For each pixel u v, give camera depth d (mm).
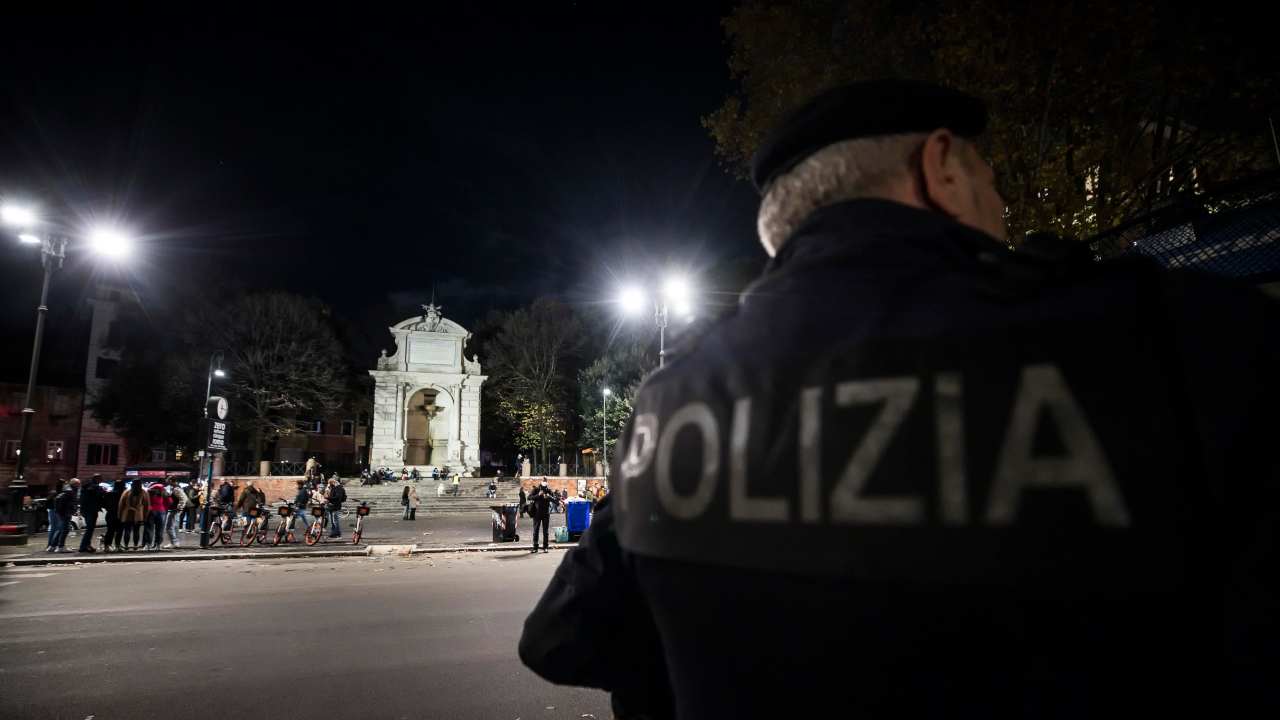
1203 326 590
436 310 48750
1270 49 5496
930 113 998
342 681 5570
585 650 1154
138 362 42719
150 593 10070
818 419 733
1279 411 555
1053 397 596
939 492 626
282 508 18469
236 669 5914
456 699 5141
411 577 11914
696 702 837
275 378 42125
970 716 598
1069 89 6215
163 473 34000
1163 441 544
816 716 687
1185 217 2258
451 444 46906
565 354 50656
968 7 6488
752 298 955
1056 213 6207
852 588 663
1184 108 6105
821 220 956
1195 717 532
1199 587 516
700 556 820
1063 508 564
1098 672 552
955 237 845
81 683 5527
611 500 1227
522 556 16016
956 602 601
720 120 8766
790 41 8141
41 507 20969
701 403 887
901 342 705
